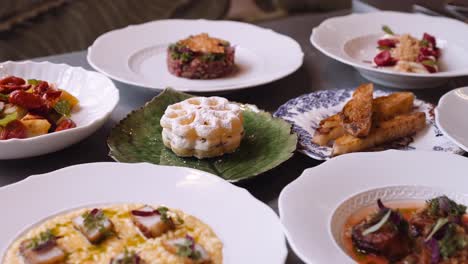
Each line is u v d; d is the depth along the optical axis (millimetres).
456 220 677
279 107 922
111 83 922
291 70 1004
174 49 1047
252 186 781
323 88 1018
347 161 751
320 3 2062
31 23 2008
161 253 649
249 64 1091
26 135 813
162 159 812
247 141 841
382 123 854
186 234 672
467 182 744
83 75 954
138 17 2131
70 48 1964
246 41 1150
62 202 708
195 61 1022
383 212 680
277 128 854
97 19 2078
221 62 1031
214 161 811
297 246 633
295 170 811
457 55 1115
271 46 1125
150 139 845
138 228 682
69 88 949
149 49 1121
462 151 833
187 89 938
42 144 783
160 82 1020
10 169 802
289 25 1269
